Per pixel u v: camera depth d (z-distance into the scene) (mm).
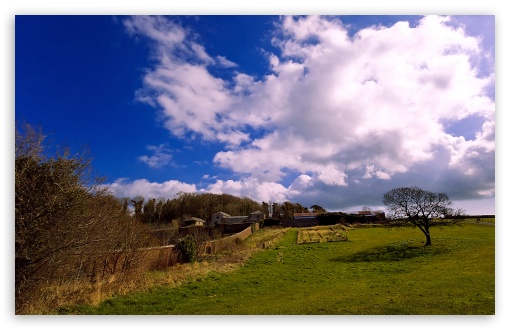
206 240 35531
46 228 11734
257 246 42719
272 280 21359
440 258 26000
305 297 15430
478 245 29750
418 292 14172
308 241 44875
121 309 13062
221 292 17453
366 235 46594
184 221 80625
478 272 18047
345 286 18234
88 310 12359
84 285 15016
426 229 33062
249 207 110375
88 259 15656
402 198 34000
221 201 109188
